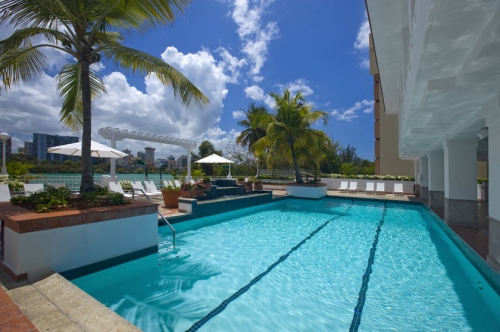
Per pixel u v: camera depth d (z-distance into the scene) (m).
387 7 5.46
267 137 14.15
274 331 2.78
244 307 3.29
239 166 26.91
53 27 4.85
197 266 4.67
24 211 3.76
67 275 3.62
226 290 3.75
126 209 4.45
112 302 3.36
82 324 2.19
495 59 2.36
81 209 4.08
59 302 2.60
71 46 4.95
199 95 5.82
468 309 3.28
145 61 5.33
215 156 14.38
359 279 4.20
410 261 5.05
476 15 1.88
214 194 10.50
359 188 17.36
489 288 3.88
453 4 1.76
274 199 12.64
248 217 9.54
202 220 8.37
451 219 6.94
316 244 6.16
